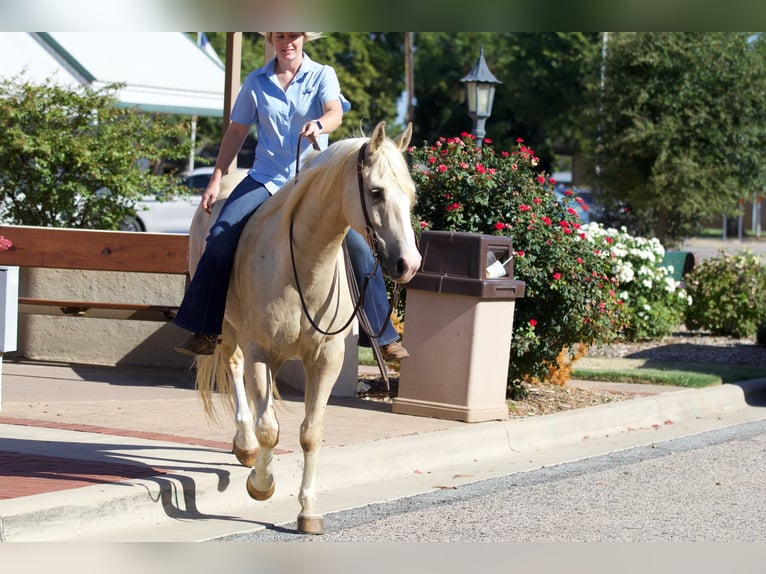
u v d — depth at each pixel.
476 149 12.47
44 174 17.27
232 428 9.77
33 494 6.73
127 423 9.75
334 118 7.34
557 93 60.34
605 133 34.53
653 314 19.06
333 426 10.17
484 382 10.91
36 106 17.53
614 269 17.08
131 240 13.05
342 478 8.54
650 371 15.41
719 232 64.62
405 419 10.80
